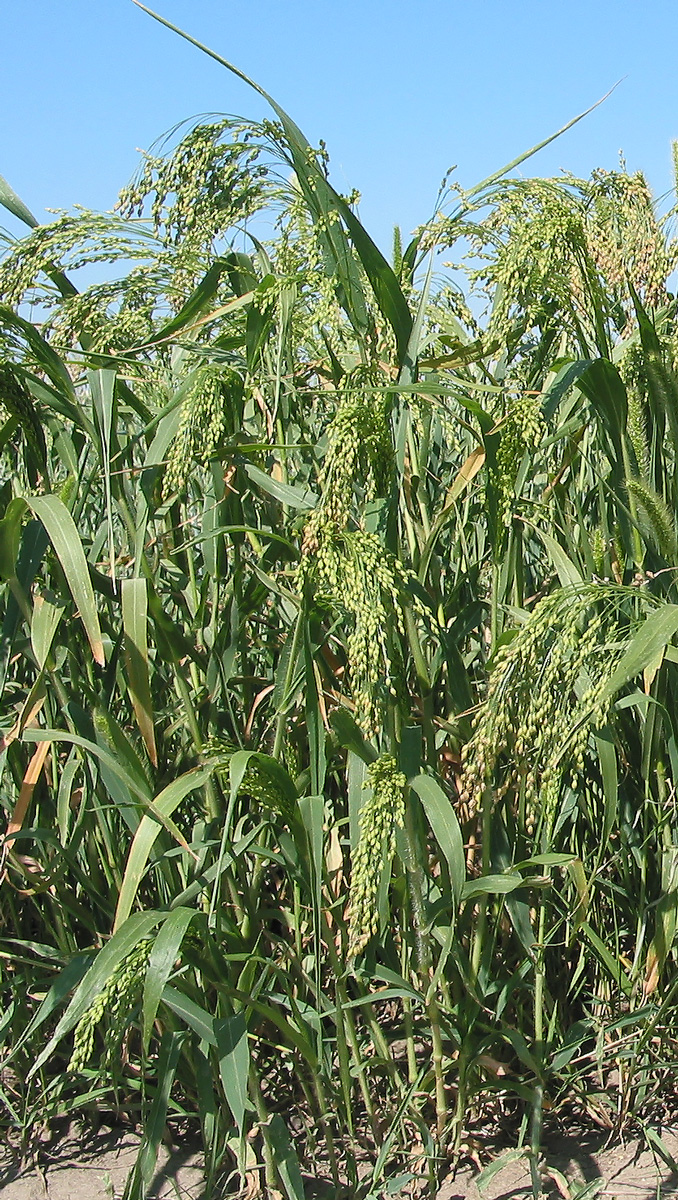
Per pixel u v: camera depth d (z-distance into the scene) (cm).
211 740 261
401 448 283
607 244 312
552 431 340
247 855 335
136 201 316
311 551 244
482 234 305
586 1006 346
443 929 285
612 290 322
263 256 345
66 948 329
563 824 333
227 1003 271
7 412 284
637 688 303
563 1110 332
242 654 325
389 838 270
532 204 291
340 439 236
